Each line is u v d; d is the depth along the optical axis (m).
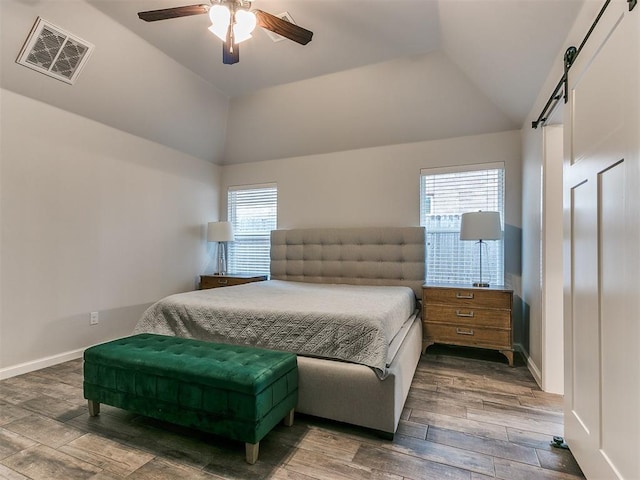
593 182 1.38
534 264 2.78
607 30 1.26
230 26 2.10
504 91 2.92
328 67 3.33
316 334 2.06
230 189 4.94
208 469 1.57
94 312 3.29
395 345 2.19
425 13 2.51
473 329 3.10
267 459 1.64
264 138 4.42
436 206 3.80
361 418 1.86
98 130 3.31
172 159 4.18
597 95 1.35
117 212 3.51
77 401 2.25
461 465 1.60
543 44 2.00
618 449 1.17
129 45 2.92
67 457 1.65
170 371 1.77
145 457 1.66
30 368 2.78
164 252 4.07
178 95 3.65
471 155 3.62
